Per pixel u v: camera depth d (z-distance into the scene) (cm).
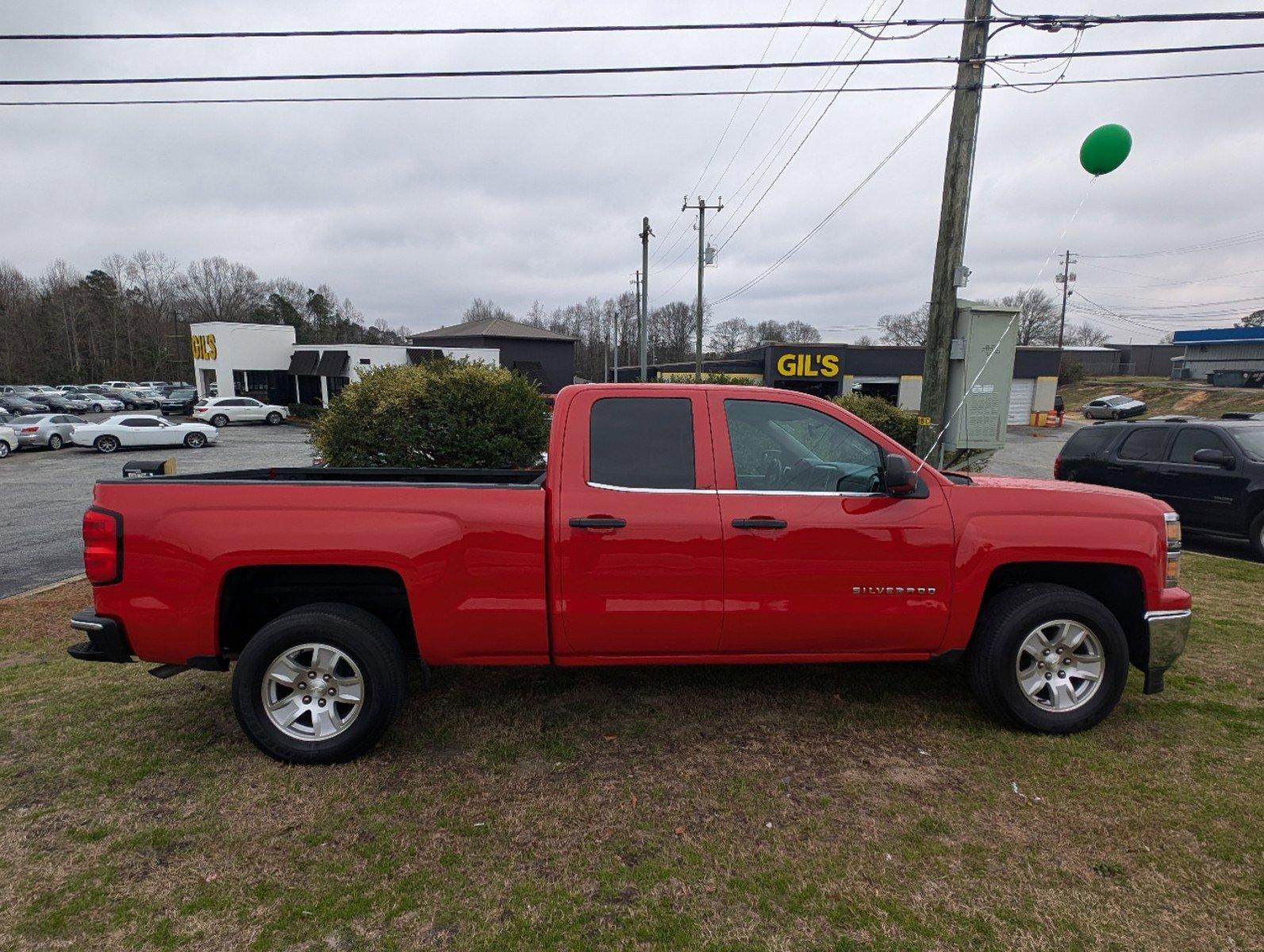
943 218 823
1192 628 549
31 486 1716
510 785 327
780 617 355
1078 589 401
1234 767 339
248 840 287
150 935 236
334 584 361
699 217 3628
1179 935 235
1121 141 607
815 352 3753
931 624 363
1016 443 3169
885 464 351
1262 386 4931
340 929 239
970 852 278
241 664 339
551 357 5669
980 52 774
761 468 368
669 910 248
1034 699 370
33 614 630
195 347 4594
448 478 478
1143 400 5238
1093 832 290
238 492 339
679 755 352
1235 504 839
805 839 286
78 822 299
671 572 349
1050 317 7344
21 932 237
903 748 358
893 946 231
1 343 7625
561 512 346
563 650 354
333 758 342
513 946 232
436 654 348
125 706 412
